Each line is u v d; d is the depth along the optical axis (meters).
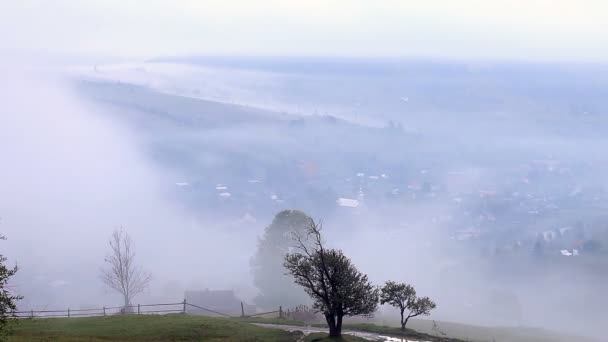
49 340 41.62
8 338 41.47
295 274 46.97
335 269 45.34
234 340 44.88
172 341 44.56
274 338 46.22
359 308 45.56
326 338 44.44
